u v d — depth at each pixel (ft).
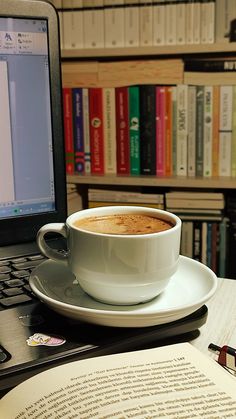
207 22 3.88
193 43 3.94
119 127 4.18
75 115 4.26
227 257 4.06
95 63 4.11
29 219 2.04
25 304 1.55
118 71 4.07
